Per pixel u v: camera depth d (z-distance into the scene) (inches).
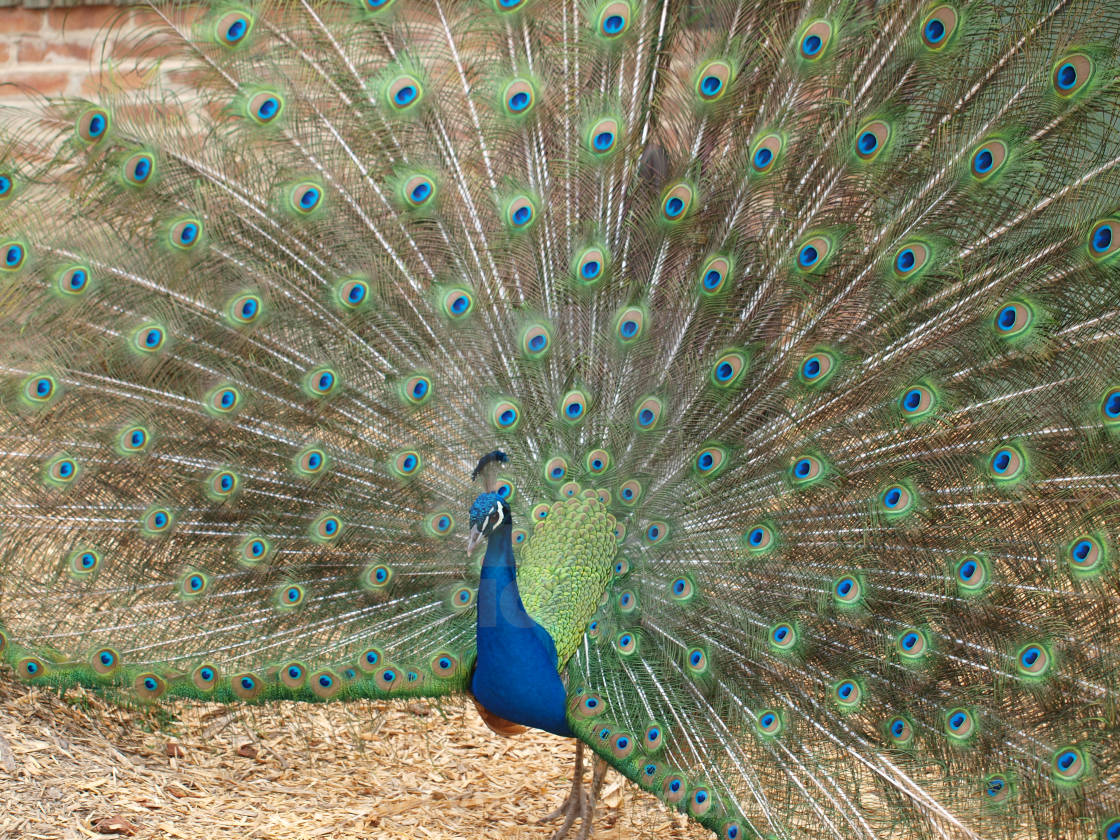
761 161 269.4
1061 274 261.9
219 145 268.7
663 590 271.6
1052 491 262.7
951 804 261.6
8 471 267.3
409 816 274.4
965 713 262.8
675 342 274.1
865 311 268.5
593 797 272.2
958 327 265.4
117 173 266.2
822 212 268.8
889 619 266.2
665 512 273.4
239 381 269.7
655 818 281.6
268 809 270.4
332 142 270.7
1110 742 259.1
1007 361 264.1
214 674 268.4
